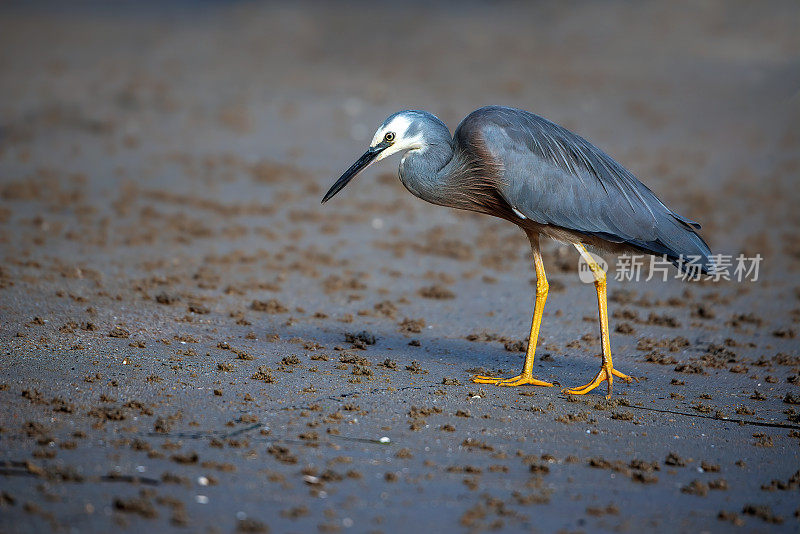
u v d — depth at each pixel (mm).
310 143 22812
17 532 6480
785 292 14438
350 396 9406
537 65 31828
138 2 46062
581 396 9992
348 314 12711
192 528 6637
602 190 10445
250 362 10305
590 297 14055
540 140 10453
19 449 7723
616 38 35312
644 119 25703
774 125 25594
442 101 26547
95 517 6715
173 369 9852
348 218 17688
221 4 44781
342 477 7535
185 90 28234
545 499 7332
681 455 8469
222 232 16312
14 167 19828
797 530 7059
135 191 18500
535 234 10773
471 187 10609
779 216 18359
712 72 30391
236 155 21625
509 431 8789
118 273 13672
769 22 35906
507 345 11648
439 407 9273
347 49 34906
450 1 43594
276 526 6723
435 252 16031
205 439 8125
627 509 7277
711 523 7117
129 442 7957
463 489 7469
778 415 9617
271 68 31703
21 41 36375
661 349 11898
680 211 18250
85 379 9352
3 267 13312
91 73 30578
